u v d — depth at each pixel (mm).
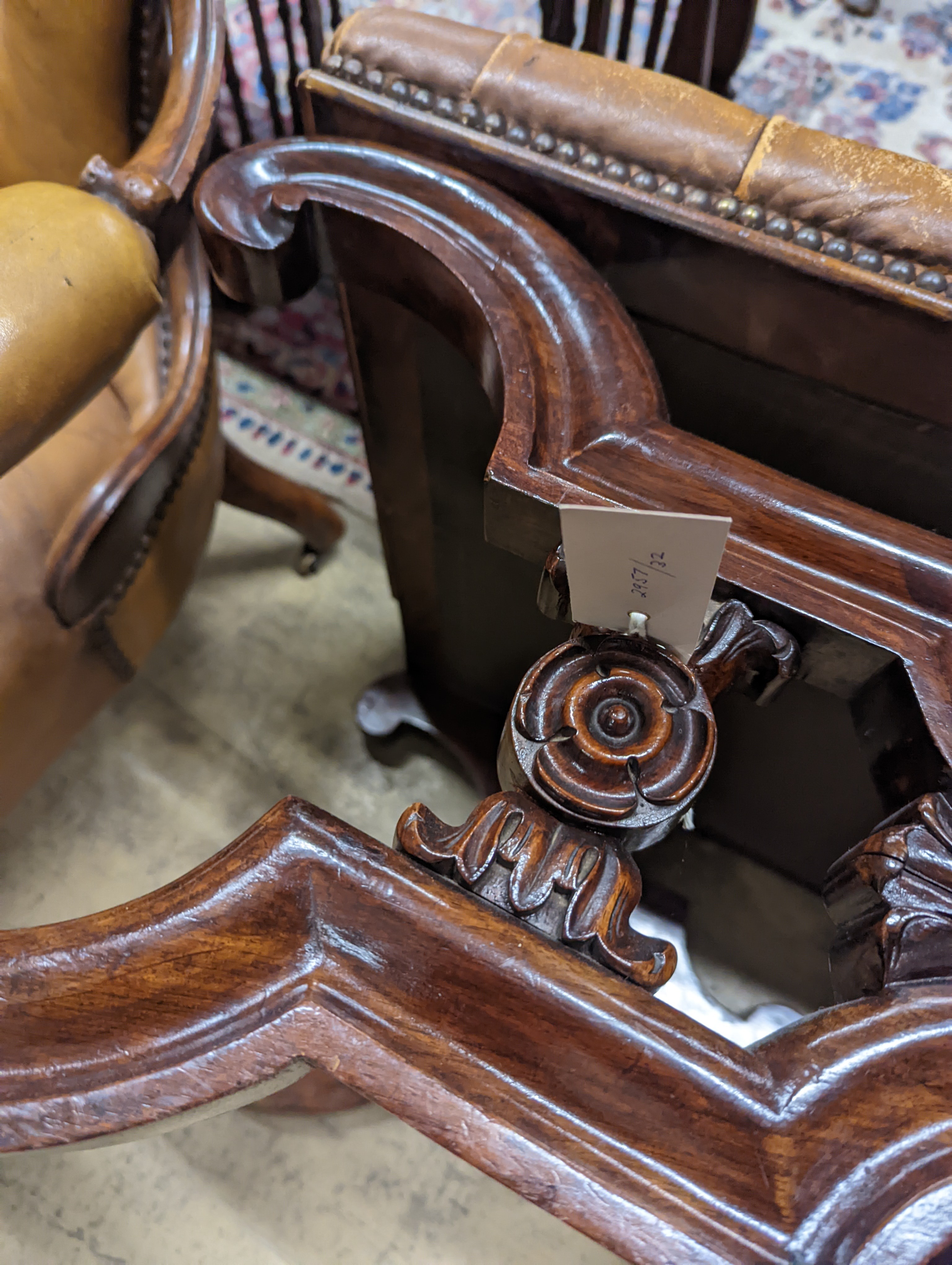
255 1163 978
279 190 562
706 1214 327
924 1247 314
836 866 463
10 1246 938
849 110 1592
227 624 1336
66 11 719
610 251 578
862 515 491
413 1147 987
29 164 764
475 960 382
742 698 644
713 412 676
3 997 369
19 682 738
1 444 544
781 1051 381
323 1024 358
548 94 538
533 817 437
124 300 589
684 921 875
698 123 521
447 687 1176
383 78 565
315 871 393
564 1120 344
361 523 1427
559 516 475
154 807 1190
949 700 438
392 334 690
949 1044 370
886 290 504
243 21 1664
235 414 1507
